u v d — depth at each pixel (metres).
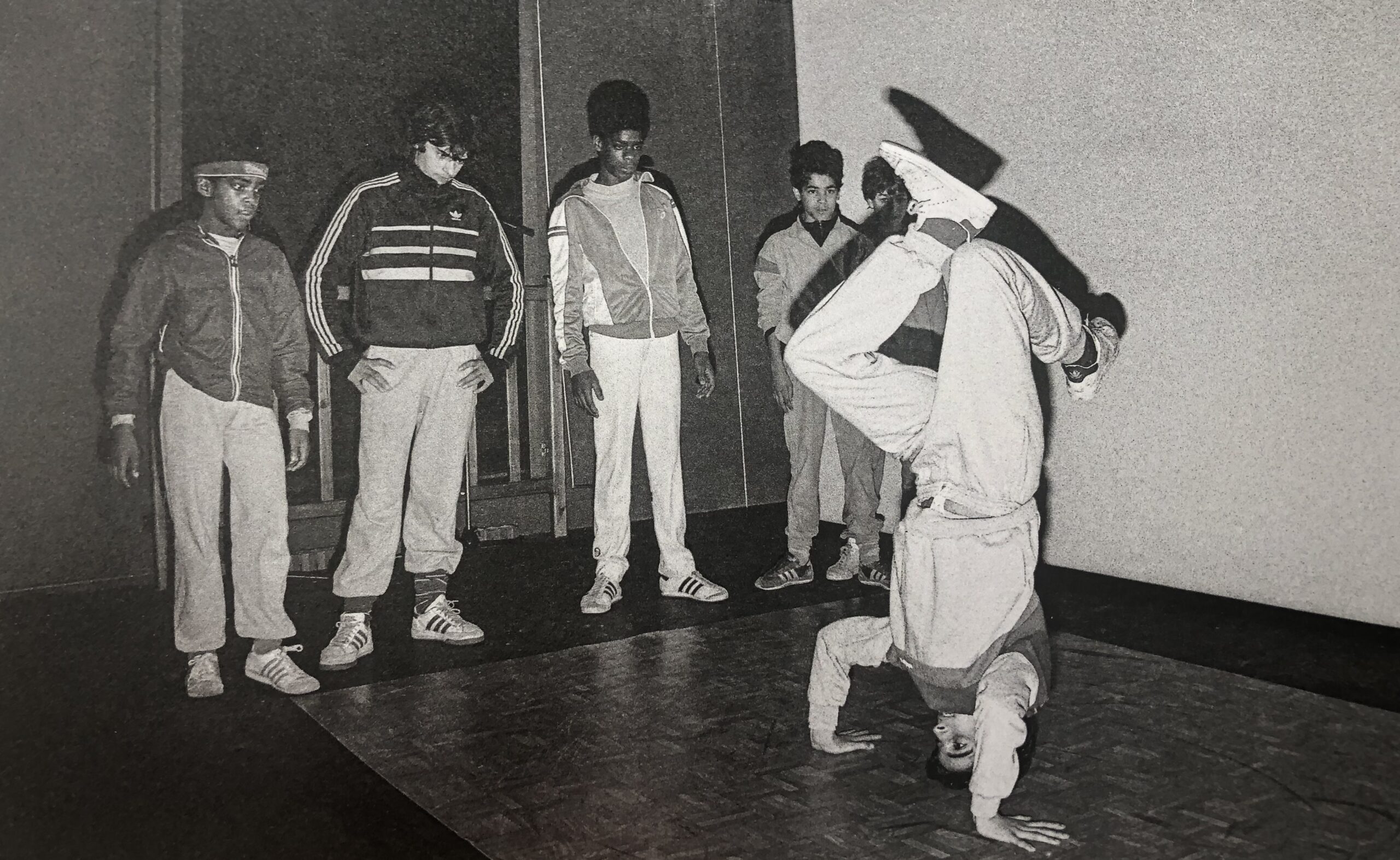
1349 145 3.33
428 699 3.09
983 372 2.18
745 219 5.40
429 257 3.49
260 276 3.15
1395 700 2.84
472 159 4.65
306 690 3.16
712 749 2.65
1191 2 3.68
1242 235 3.62
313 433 4.35
